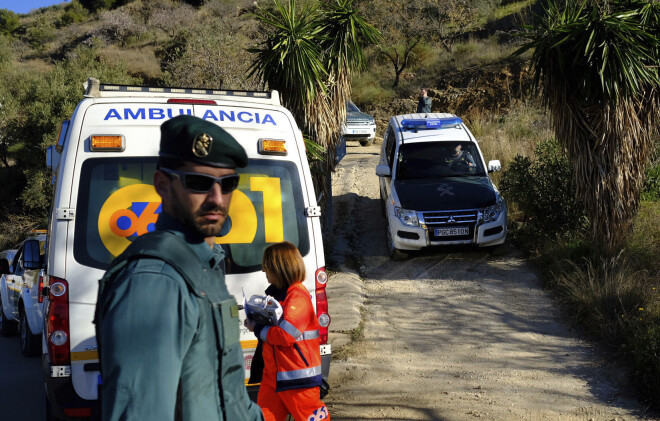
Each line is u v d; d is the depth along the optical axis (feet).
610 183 29.04
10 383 23.18
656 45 28.45
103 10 189.67
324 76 32.53
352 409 18.62
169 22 139.03
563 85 28.89
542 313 26.55
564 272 28.71
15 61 159.43
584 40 27.53
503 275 31.30
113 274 4.96
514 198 36.22
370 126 70.08
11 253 33.35
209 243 5.63
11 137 74.79
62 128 20.48
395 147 38.06
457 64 90.38
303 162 16.22
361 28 32.99
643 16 28.55
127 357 4.44
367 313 27.81
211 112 15.64
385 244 37.52
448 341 24.38
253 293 15.20
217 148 5.28
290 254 13.41
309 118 31.68
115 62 120.26
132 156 14.76
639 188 29.99
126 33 144.05
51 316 13.73
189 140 5.22
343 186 51.85
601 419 17.33
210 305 5.13
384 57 99.09
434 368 21.86
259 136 15.83
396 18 95.96
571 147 29.76
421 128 39.65
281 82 31.60
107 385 4.47
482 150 52.19
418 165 36.73
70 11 200.64
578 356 22.17
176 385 4.62
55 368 13.65
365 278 32.58
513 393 19.35
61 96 74.49
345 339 24.94
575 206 33.22
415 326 26.13
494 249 33.81
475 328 25.50
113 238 14.33
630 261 27.91
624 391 19.04
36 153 72.23
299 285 13.41
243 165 5.57
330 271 33.01
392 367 22.11
